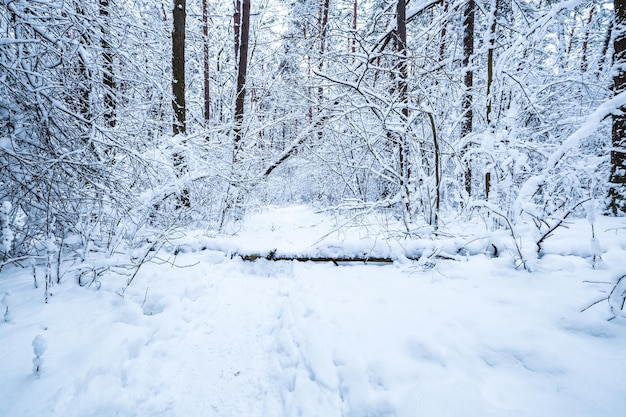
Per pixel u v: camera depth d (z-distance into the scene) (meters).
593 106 5.73
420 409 1.47
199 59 10.45
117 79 5.02
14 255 3.41
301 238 5.03
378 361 1.82
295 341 2.41
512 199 4.18
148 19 6.50
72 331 2.30
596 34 7.02
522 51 5.01
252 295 3.64
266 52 11.96
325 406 1.73
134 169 4.11
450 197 6.02
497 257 3.43
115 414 1.84
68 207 3.49
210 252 4.46
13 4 3.15
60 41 3.44
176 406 1.99
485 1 7.62
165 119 6.29
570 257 3.06
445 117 5.46
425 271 3.35
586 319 1.99
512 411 1.39
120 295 2.96
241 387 2.17
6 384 1.76
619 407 1.37
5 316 2.30
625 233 3.37
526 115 5.83
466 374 1.71
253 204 7.94
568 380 1.56
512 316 2.18
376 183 6.56
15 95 3.13
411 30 10.44
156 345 2.49
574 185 4.12
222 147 6.86
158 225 4.71
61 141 3.42
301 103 7.26
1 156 3.04
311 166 8.07
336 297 2.87
